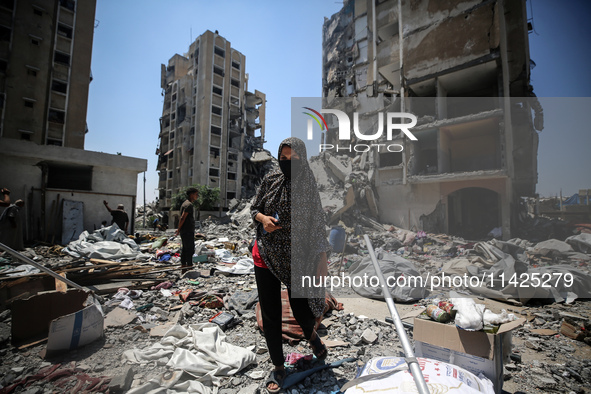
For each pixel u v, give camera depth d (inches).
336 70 1080.8
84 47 989.2
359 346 86.9
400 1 329.7
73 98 954.7
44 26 910.4
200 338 83.4
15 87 853.8
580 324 98.9
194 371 69.6
